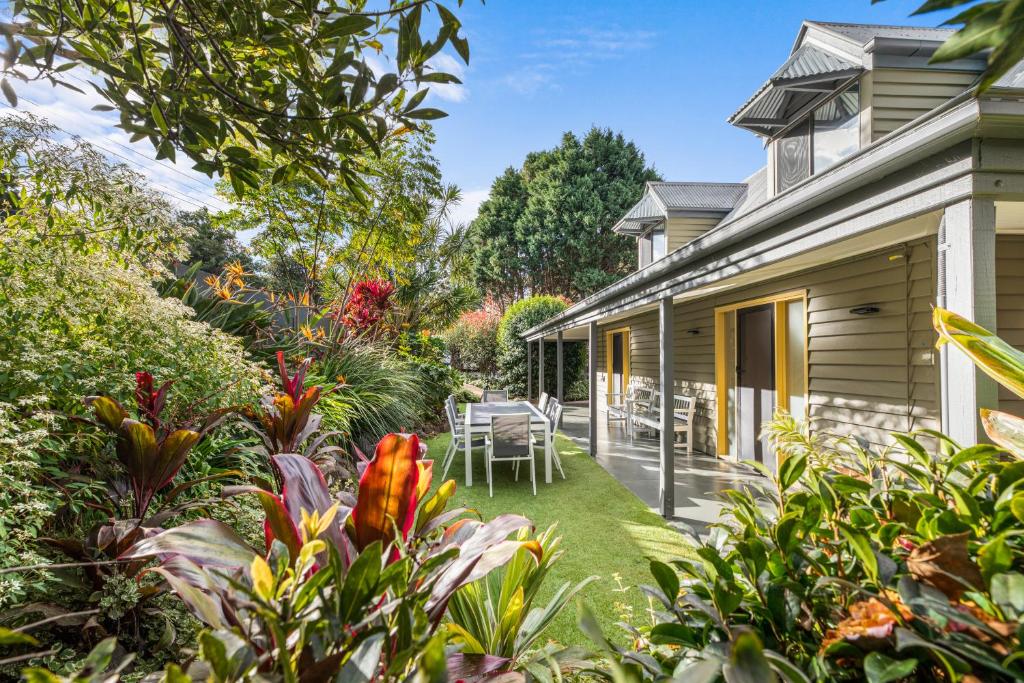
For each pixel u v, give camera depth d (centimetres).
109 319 222
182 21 137
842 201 246
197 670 68
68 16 125
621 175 2619
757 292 557
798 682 57
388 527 92
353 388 530
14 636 44
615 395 1102
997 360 87
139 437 158
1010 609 55
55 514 162
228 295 480
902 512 90
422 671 47
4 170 216
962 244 187
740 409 617
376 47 152
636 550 338
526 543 89
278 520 84
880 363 385
